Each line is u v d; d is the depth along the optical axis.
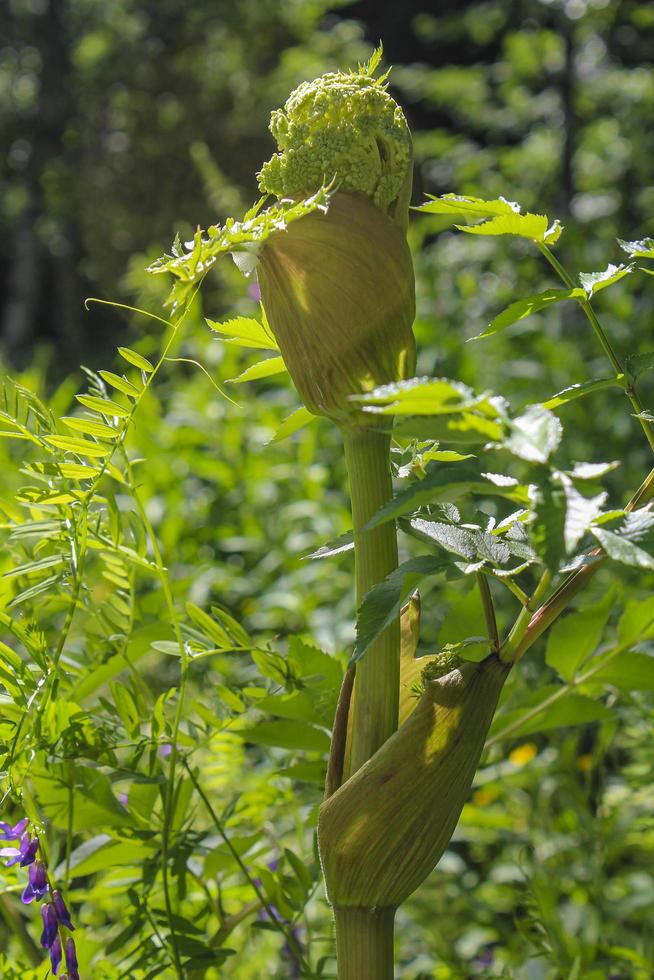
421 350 3.57
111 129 11.91
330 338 0.79
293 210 0.73
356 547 0.85
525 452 0.65
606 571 2.55
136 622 1.48
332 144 0.79
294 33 12.05
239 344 0.98
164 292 4.41
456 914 1.91
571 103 7.21
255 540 3.01
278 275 0.79
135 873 1.26
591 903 1.82
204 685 1.63
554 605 0.82
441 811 0.80
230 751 1.45
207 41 11.99
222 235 0.73
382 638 0.85
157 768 1.19
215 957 1.13
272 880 1.25
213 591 2.83
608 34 8.06
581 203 6.94
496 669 0.81
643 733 1.82
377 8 13.71
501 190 6.53
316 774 1.24
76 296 13.98
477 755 0.81
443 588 2.64
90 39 12.74
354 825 0.80
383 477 0.84
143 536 1.09
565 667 1.23
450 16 11.25
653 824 1.77
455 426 0.67
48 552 1.15
